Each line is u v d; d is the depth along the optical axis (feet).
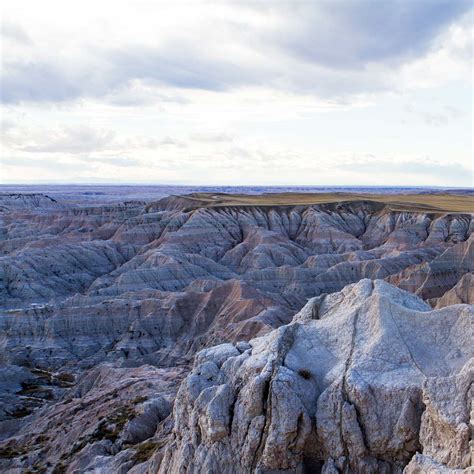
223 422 114.01
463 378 98.17
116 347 337.11
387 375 108.88
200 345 316.40
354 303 129.59
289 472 108.47
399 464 103.91
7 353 335.47
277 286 416.67
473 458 88.89
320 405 108.99
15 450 206.18
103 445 179.93
